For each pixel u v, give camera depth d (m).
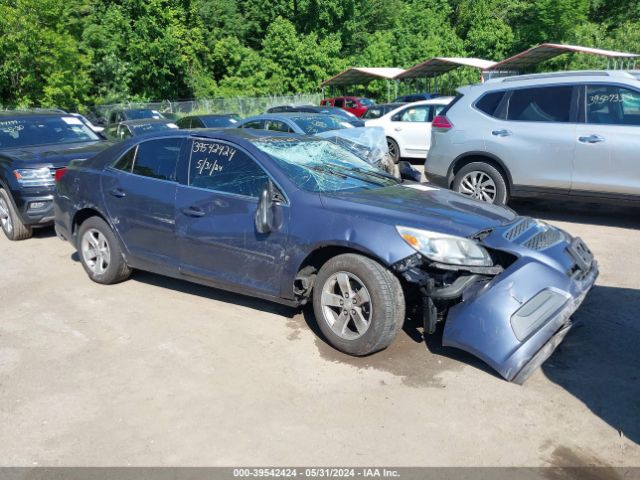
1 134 8.42
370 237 3.81
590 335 4.31
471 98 8.03
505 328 3.61
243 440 3.13
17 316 4.93
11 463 2.98
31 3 23.55
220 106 33.19
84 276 5.97
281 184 4.33
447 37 44.19
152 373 3.88
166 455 3.02
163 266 5.02
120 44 31.00
